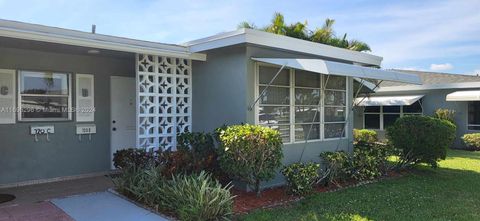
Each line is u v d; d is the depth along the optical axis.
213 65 8.05
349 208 6.23
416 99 17.50
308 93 8.61
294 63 6.90
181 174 6.40
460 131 16.88
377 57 10.03
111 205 6.03
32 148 7.63
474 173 9.64
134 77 9.24
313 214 5.82
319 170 7.97
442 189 7.72
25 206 5.95
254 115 7.45
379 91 19.41
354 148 9.72
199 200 5.20
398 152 9.67
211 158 6.87
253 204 6.36
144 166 6.97
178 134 7.86
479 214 5.99
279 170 7.27
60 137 8.03
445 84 17.17
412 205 6.48
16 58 7.36
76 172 8.28
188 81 8.50
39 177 7.72
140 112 7.82
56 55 7.90
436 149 9.42
